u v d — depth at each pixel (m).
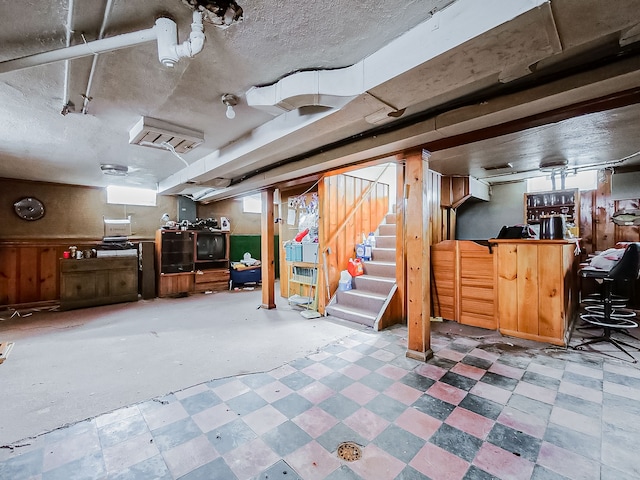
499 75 1.77
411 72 1.56
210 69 1.84
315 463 1.56
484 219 5.63
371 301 4.15
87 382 2.45
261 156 3.11
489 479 1.44
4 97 2.17
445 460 1.57
